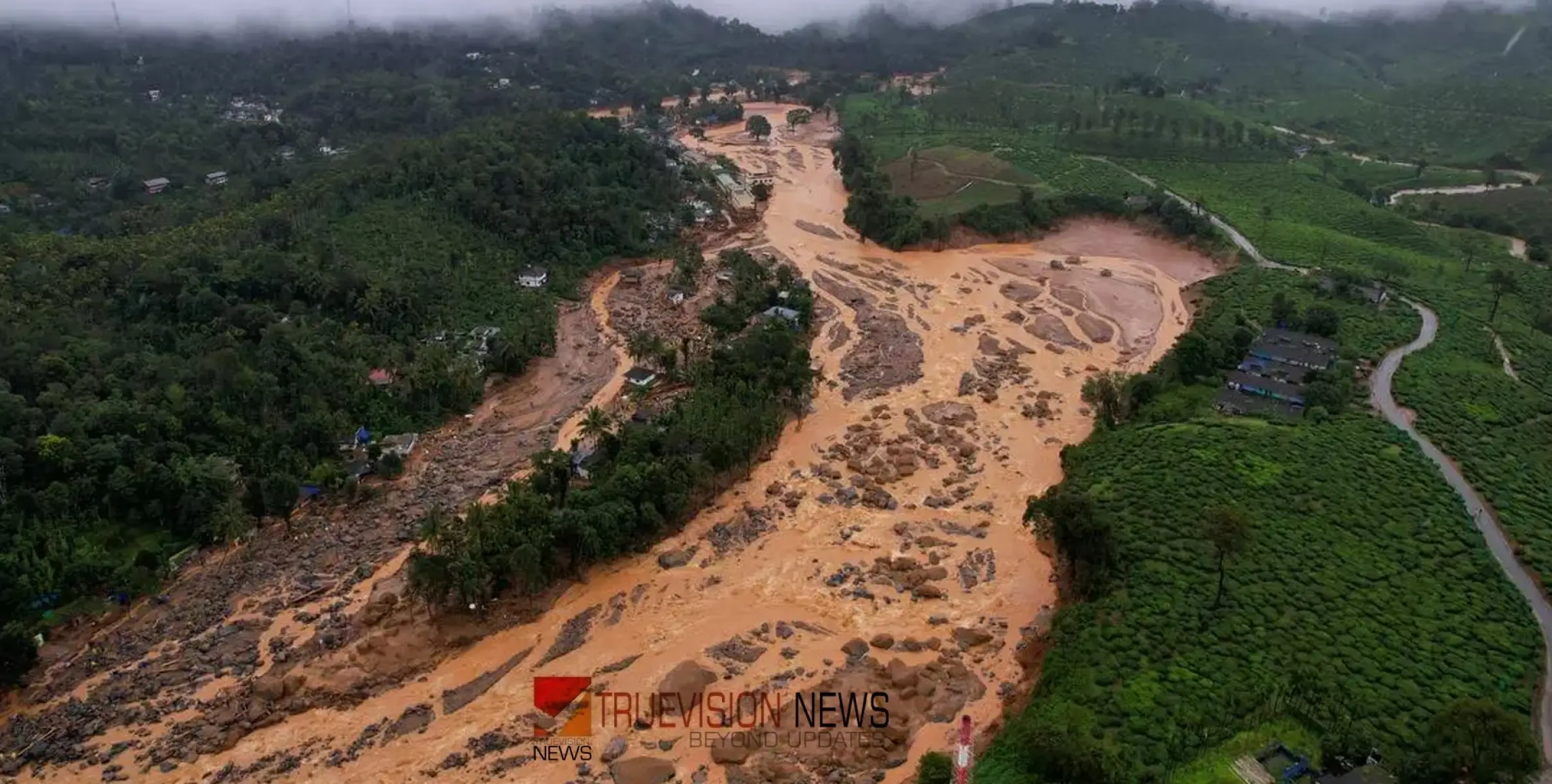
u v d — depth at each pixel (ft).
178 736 280.92
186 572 354.95
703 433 412.98
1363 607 304.91
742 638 322.55
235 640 320.50
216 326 475.72
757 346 485.56
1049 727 250.98
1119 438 423.23
